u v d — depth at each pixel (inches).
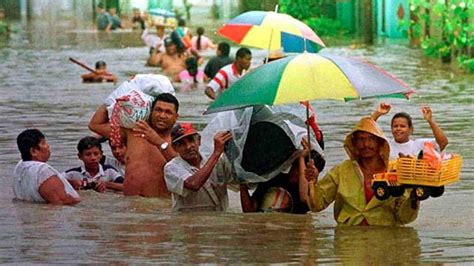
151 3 4052.7
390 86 649.0
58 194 761.0
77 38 3058.6
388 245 611.5
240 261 574.2
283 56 748.0
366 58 2144.4
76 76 1891.0
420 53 2223.2
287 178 711.7
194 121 1221.7
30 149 774.5
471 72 1811.0
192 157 708.7
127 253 597.3
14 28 3457.2
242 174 706.2
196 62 1756.9
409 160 637.9
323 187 663.8
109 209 737.6
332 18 3031.5
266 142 703.1
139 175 778.8
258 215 705.0
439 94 1489.9
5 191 821.2
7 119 1278.3
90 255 594.2
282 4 3073.3
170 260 579.2
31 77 1873.8
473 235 640.4
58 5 4333.2
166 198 772.0
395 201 660.1
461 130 1130.0
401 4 2620.6
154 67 2090.3
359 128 650.8
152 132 743.1
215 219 694.5
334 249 602.2
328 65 650.2
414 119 1218.0
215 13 3932.1
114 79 1765.5
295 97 641.0
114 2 4067.4
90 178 820.0
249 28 894.4
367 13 2677.2
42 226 680.4
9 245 623.5
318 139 719.7
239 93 655.1
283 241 626.2
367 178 660.1
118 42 2883.9
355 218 663.1
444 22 1947.6
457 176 653.9
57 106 1416.1
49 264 574.2
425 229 657.6
